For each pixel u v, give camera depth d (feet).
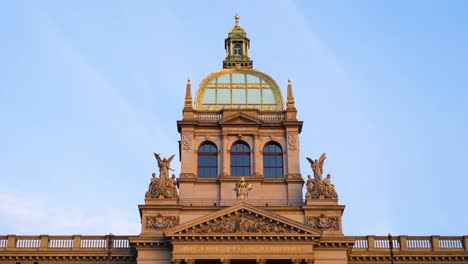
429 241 255.09
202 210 246.27
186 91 279.90
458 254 250.98
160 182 250.16
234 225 234.79
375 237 254.27
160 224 242.17
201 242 232.32
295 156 265.95
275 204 256.11
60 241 251.39
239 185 250.37
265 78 290.76
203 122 271.08
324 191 249.34
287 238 233.35
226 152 266.16
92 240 251.60
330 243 238.07
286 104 279.69
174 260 229.86
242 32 314.55
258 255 231.50
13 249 246.68
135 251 245.65
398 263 250.16
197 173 264.31
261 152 267.80
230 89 286.25
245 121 271.49
